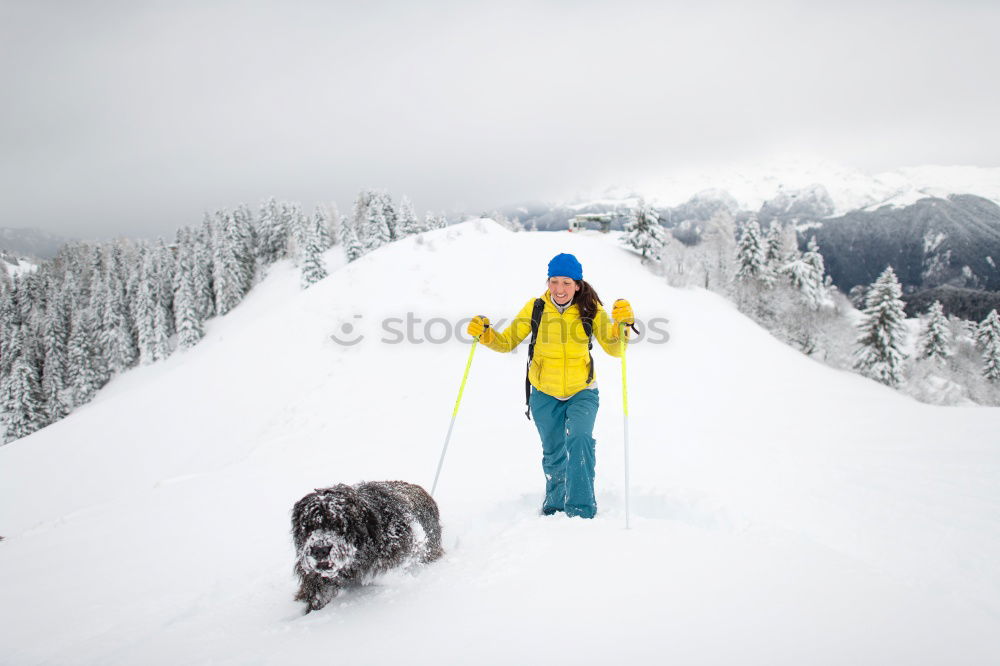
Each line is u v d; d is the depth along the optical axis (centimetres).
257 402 2148
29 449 2245
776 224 4769
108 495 1855
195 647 235
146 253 7044
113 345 5672
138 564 412
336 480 696
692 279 3950
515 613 233
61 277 7925
